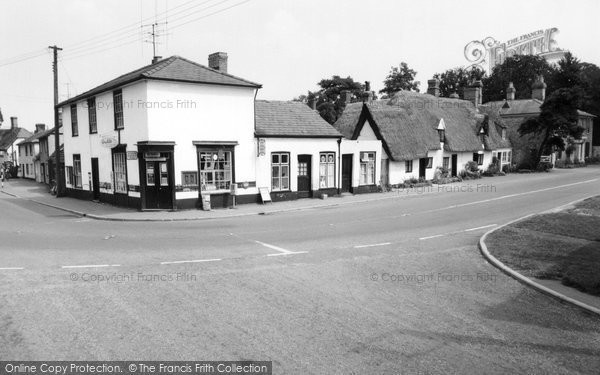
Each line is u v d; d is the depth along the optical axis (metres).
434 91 46.88
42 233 15.93
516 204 22.70
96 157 26.34
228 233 15.61
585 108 67.75
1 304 8.11
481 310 7.94
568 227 14.60
